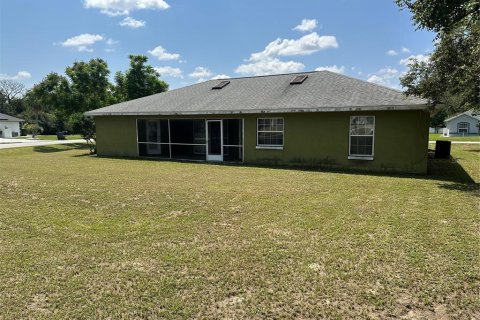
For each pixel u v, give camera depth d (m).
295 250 4.82
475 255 4.57
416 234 5.39
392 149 12.09
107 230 5.81
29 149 24.22
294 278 4.02
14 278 4.12
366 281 3.92
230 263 4.44
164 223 6.16
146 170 13.02
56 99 27.84
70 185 9.88
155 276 4.13
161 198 8.10
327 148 13.27
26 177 11.48
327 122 13.15
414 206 7.11
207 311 3.41
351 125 12.76
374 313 3.34
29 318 3.33
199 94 17.80
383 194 8.32
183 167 13.87
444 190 8.72
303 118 13.61
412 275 4.04
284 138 14.11
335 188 9.11
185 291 3.78
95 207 7.35
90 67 28.62
